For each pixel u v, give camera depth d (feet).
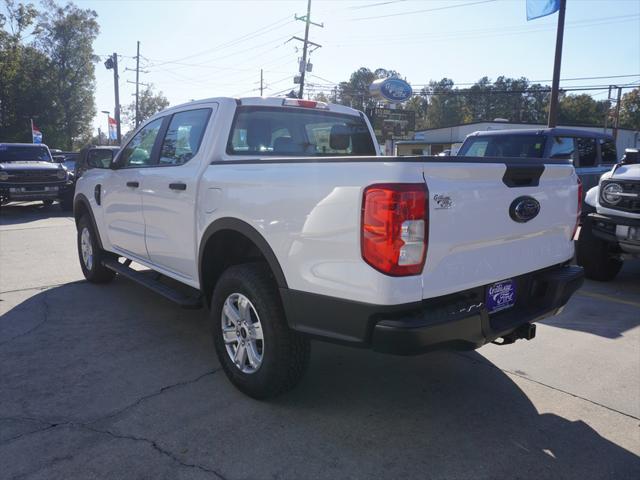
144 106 242.99
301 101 14.33
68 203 46.50
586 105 262.47
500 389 11.53
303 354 10.17
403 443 9.31
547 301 10.62
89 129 189.57
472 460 8.84
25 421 9.79
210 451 8.95
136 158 16.01
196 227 12.20
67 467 8.41
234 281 10.57
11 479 8.07
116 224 16.83
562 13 53.31
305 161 9.32
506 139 29.12
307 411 10.40
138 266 22.95
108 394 10.96
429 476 8.38
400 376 12.14
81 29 175.01
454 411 10.52
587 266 21.20
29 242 29.50
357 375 12.18
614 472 8.57
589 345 14.17
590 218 20.40
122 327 15.14
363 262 8.20
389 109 93.35
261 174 10.10
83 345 13.73
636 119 224.33
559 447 9.26
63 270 22.35
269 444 9.20
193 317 16.14
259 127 13.34
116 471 8.34
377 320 8.30
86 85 181.78
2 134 163.22
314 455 8.89
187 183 12.41
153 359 12.87
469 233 8.80
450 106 332.60
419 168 8.10
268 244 9.79
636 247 18.81
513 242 9.90
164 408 10.41
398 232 7.90
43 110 165.17
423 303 8.39
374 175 8.11
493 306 9.73
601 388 11.61
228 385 11.48
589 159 29.71
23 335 14.39
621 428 9.93
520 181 9.93
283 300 9.55
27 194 44.24
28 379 11.62
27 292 18.71
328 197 8.64
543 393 11.35
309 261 9.00
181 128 14.02
